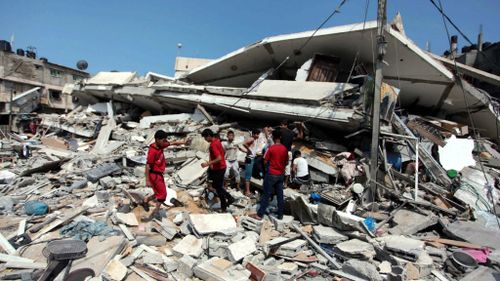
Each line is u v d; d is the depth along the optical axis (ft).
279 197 19.72
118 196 23.85
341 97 28.02
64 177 29.22
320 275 14.38
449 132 33.65
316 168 27.55
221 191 21.04
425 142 30.58
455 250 16.17
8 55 89.04
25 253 14.76
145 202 20.61
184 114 42.96
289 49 35.63
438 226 19.86
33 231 17.28
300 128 29.58
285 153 19.74
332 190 24.75
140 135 42.39
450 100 35.55
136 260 14.57
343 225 17.46
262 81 36.19
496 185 28.17
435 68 30.09
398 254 15.42
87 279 12.08
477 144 32.24
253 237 17.28
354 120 25.75
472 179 27.07
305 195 24.66
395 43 28.07
